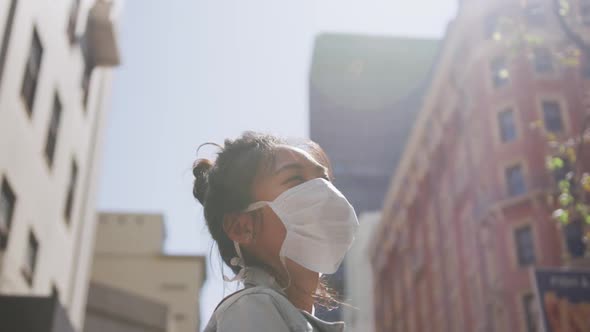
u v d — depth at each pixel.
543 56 32.88
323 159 2.03
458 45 37.31
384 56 117.38
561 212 12.95
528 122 32.00
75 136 21.66
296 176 1.84
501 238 31.58
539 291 11.66
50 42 18.03
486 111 34.06
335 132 112.62
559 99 32.25
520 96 32.59
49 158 18.94
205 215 1.92
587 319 11.49
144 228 50.44
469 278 35.56
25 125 16.23
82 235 22.97
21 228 16.34
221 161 1.90
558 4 12.20
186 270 49.03
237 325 1.39
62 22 19.14
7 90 14.66
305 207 1.78
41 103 17.53
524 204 30.84
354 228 1.83
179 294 48.22
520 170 31.86
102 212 50.78
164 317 32.31
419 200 46.53
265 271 1.77
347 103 114.31
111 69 26.50
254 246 1.79
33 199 17.27
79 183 22.53
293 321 1.44
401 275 51.97
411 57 117.56
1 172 14.67
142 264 49.16
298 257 1.76
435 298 42.19
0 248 15.01
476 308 34.28
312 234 1.76
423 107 44.03
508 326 30.42
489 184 33.00
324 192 1.80
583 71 32.25
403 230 51.09
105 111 25.89
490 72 34.44
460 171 37.69
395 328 53.34
